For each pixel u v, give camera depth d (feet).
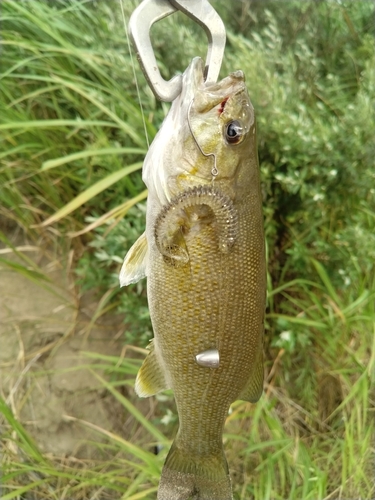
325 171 1.81
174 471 1.20
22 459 1.95
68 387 2.10
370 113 1.80
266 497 1.72
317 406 2.06
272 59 1.93
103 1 1.96
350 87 2.16
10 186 2.02
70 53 1.82
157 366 1.15
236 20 2.18
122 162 1.94
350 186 1.89
